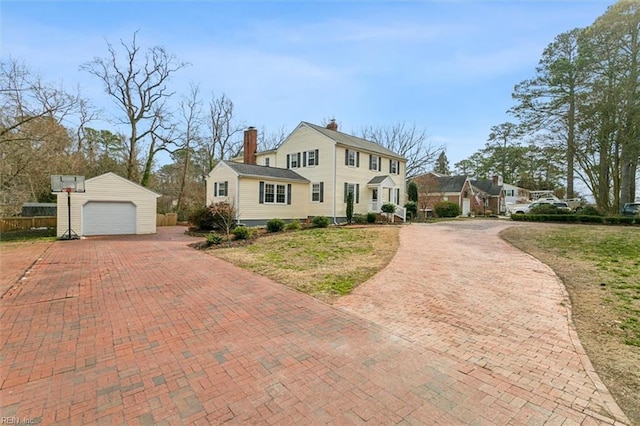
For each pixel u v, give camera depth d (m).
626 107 17.69
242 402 2.64
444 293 5.82
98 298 5.59
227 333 4.11
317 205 21.00
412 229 15.73
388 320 4.58
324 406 2.58
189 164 31.66
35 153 17.08
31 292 5.92
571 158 21.39
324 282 6.61
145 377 3.04
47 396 2.70
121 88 24.83
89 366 3.24
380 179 22.72
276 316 4.74
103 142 29.52
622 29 18.00
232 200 16.95
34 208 22.69
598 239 10.82
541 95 22.89
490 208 39.84
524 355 3.51
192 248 11.81
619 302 5.04
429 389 2.84
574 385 2.91
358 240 12.11
